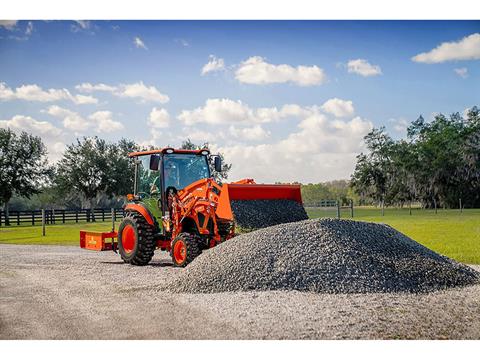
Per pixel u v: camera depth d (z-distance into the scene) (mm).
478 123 51219
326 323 5707
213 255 8242
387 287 7273
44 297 7355
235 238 8695
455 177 50406
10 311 6531
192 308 6461
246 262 7750
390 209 48375
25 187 36312
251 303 6547
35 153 36438
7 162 35594
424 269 7840
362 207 54969
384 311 6148
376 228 9070
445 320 5836
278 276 7453
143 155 11508
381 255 8078
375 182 53938
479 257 11359
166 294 7395
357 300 6660
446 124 52938
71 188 41625
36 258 12500
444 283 7609
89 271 9984
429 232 18922
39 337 5484
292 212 10445
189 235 9844
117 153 42219
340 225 8805
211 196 10000
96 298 7207
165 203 10664
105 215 35188
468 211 40281
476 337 5324
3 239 19453
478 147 49938
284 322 5758
